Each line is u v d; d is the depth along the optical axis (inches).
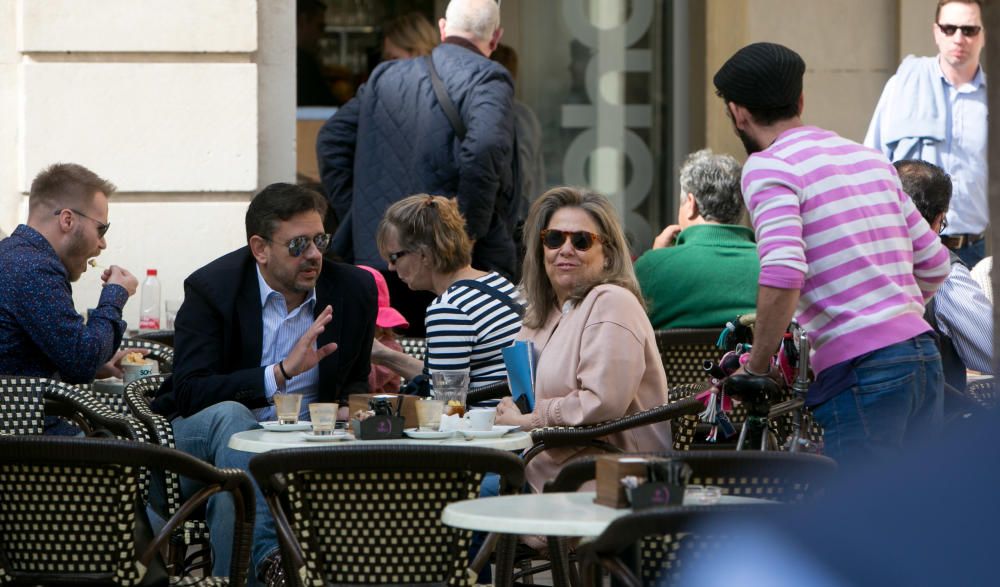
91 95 842.2
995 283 387.9
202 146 849.5
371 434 509.7
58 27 836.6
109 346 629.9
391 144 821.9
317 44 1072.8
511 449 503.2
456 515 370.0
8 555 440.5
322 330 595.8
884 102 929.5
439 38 1004.6
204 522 566.9
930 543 277.0
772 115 519.5
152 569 451.5
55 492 432.1
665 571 376.8
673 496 372.8
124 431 563.2
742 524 340.5
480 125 794.8
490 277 631.8
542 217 565.9
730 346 547.8
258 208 607.5
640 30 1059.3
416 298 826.8
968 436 277.4
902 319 503.2
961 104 911.0
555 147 1063.0
